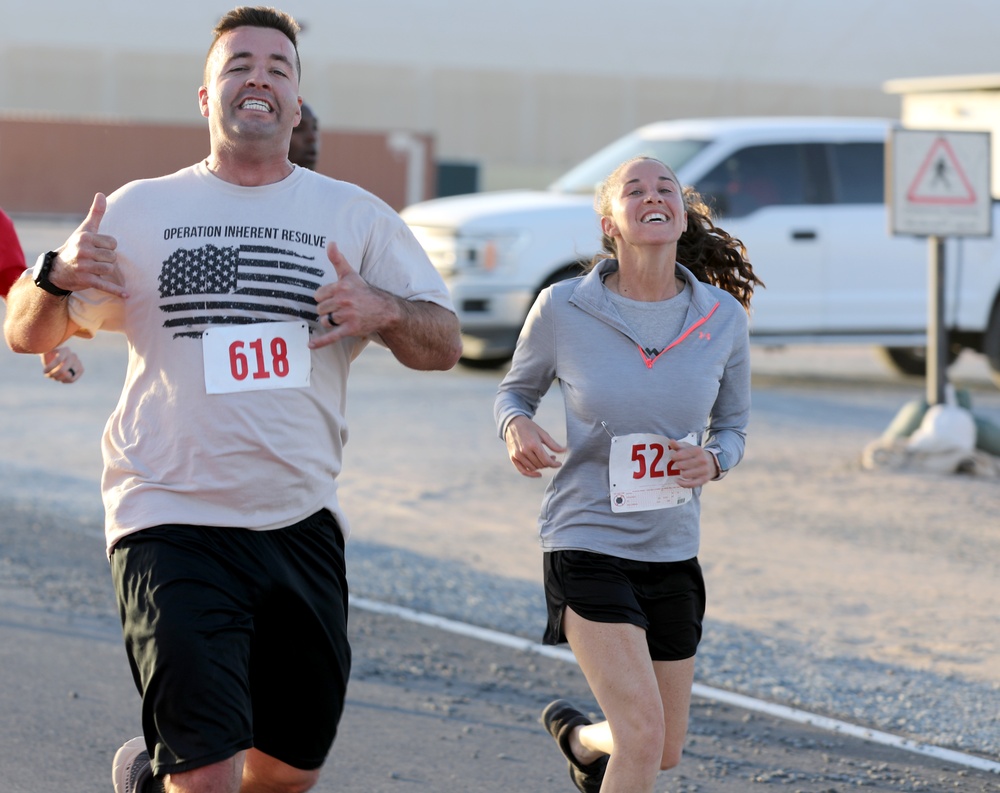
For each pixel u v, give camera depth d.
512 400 15.04
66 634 22.94
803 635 23.83
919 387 55.50
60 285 12.86
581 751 15.78
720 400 15.16
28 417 43.25
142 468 13.09
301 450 13.17
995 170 44.84
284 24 13.48
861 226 51.16
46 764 17.50
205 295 13.09
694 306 14.59
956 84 45.72
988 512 33.47
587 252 49.66
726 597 26.05
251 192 13.35
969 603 25.88
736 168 51.12
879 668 22.17
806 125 52.31
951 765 18.19
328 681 13.45
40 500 32.69
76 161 156.50
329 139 156.88
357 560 28.14
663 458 14.33
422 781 17.36
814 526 31.78
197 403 12.96
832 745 18.86
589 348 14.48
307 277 13.26
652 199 14.32
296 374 13.11
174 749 12.15
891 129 37.53
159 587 12.59
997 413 48.91
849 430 44.31
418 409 45.59
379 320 12.94
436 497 34.06
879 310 51.44
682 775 17.64
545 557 14.75
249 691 12.88
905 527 31.81
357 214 13.59
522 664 22.30
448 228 49.81
